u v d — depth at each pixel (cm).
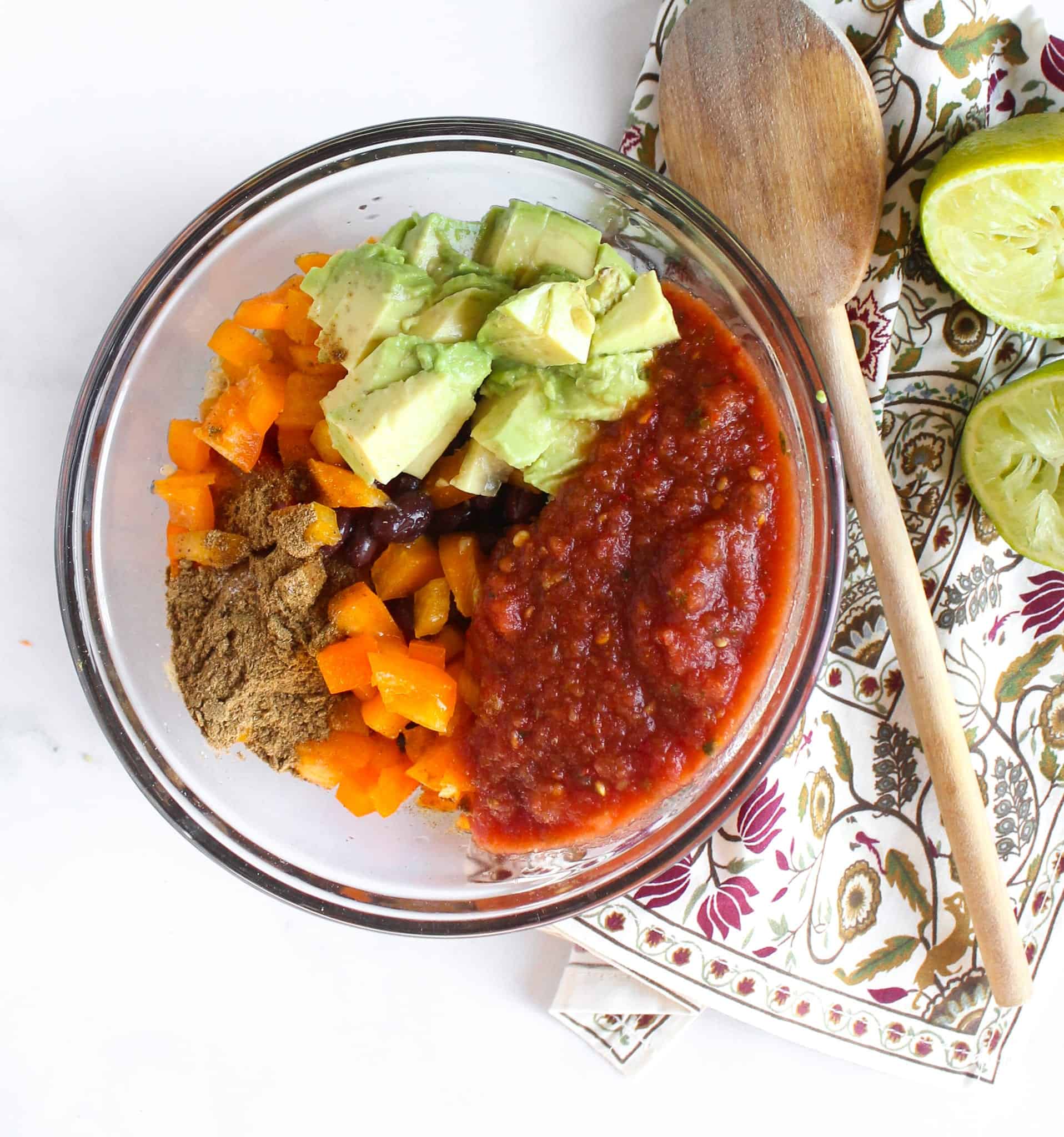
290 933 52
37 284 51
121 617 49
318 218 49
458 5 51
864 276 48
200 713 47
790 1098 52
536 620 46
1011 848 52
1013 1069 52
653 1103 53
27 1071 52
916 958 51
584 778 45
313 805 50
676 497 45
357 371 45
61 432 52
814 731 51
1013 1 49
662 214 47
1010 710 52
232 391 47
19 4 51
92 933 52
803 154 48
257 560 47
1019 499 50
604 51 51
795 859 50
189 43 51
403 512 46
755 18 48
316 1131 53
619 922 50
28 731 52
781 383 47
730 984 50
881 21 48
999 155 46
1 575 52
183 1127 53
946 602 51
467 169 48
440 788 47
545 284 44
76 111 51
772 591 45
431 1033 53
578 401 45
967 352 51
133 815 52
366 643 46
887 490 48
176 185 51
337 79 51
